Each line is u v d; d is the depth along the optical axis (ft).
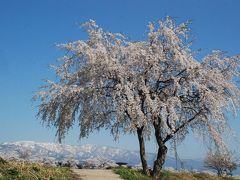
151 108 84.84
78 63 94.68
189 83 88.89
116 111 86.33
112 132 94.32
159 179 90.68
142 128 90.27
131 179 80.38
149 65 88.89
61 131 93.04
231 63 93.25
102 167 112.16
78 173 80.23
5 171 62.64
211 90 91.35
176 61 89.81
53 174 70.90
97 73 88.79
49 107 93.40
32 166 70.74
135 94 87.10
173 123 85.51
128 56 89.15
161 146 89.86
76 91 87.86
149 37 92.02
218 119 87.81
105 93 90.48
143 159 90.74
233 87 91.45
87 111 89.56
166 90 90.94
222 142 89.04
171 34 90.53
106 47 93.56
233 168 165.68
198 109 90.53
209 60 92.48
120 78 87.66
